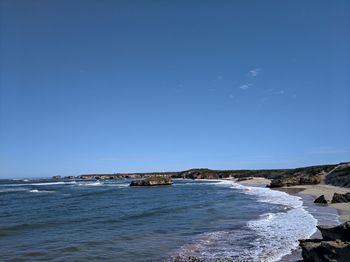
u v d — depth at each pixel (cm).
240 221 2748
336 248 1162
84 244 1941
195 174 19550
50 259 1612
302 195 5262
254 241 1955
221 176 18350
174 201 4916
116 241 2020
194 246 1861
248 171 18175
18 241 2056
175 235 2195
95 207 4262
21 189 9794
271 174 14238
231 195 5869
